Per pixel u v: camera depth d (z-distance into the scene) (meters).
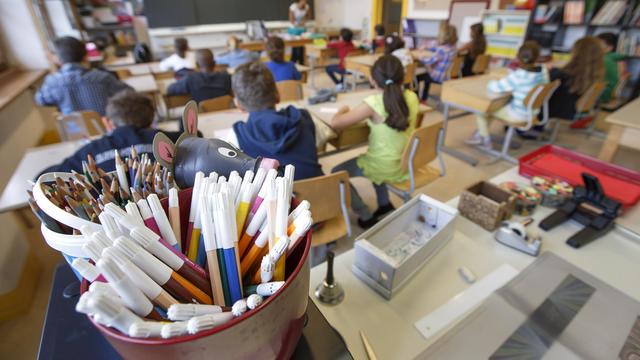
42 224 0.39
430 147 1.88
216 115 2.15
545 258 0.85
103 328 0.29
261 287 0.35
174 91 2.89
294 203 0.43
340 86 5.09
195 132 0.54
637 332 0.65
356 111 1.83
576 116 3.04
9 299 1.56
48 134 3.16
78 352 0.47
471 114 4.16
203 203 0.36
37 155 1.57
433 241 0.82
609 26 3.96
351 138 2.15
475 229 0.98
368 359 0.62
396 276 0.72
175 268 0.34
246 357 0.34
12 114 2.55
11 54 3.21
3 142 2.30
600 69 2.82
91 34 5.41
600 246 0.90
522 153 3.16
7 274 1.59
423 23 6.34
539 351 0.62
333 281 0.75
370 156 1.93
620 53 3.90
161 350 0.29
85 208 0.39
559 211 1.00
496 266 0.83
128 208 0.34
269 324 0.34
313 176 1.35
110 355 0.47
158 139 0.45
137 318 0.28
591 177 0.98
